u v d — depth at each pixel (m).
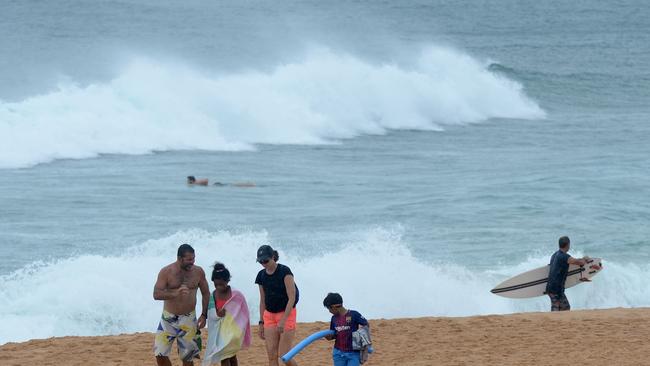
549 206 98.06
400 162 127.69
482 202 99.81
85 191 102.06
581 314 54.94
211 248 74.38
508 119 179.38
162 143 136.12
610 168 120.38
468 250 80.75
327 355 44.28
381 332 49.19
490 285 71.94
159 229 84.94
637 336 47.31
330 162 127.75
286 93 164.50
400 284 70.94
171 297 35.50
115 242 79.56
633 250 82.31
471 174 117.19
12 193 99.62
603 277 73.38
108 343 47.19
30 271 68.38
